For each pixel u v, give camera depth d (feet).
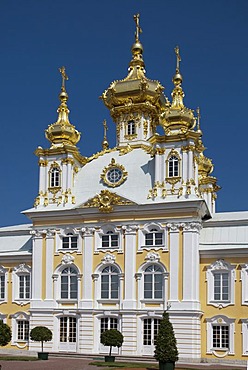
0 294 241.76
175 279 210.79
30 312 228.84
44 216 233.55
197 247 213.05
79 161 244.83
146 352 209.97
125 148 244.22
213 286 212.02
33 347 225.97
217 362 204.23
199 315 207.72
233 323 205.57
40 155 241.96
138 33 273.75
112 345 196.13
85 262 224.74
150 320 212.23
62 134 244.42
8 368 166.30
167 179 221.25
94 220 226.58
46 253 231.30
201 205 214.28
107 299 219.00
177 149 222.48
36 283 230.68
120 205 221.05
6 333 200.54
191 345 204.13
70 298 225.76
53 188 237.66
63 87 254.68
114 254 221.25
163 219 216.33
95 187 234.99
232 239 219.41
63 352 219.82
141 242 218.38
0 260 243.60
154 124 265.34
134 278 216.54
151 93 260.01
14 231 261.44
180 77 235.40
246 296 206.18
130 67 269.44
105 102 267.59
